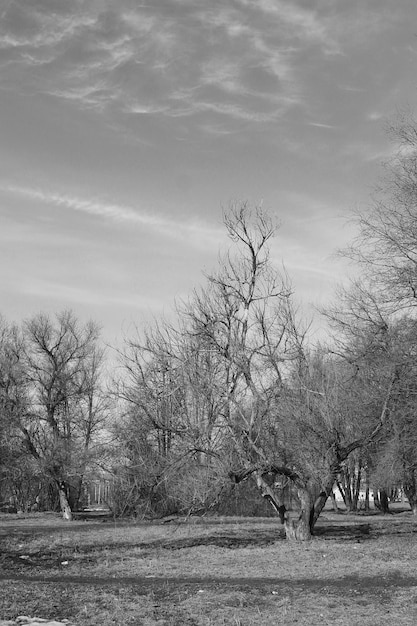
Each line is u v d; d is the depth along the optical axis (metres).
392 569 17.25
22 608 11.99
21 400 47.19
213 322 24.89
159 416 24.69
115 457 41.25
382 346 24.23
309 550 21.39
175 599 13.24
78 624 10.87
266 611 12.09
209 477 23.97
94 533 29.89
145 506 38.75
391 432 24.64
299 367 25.14
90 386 48.25
